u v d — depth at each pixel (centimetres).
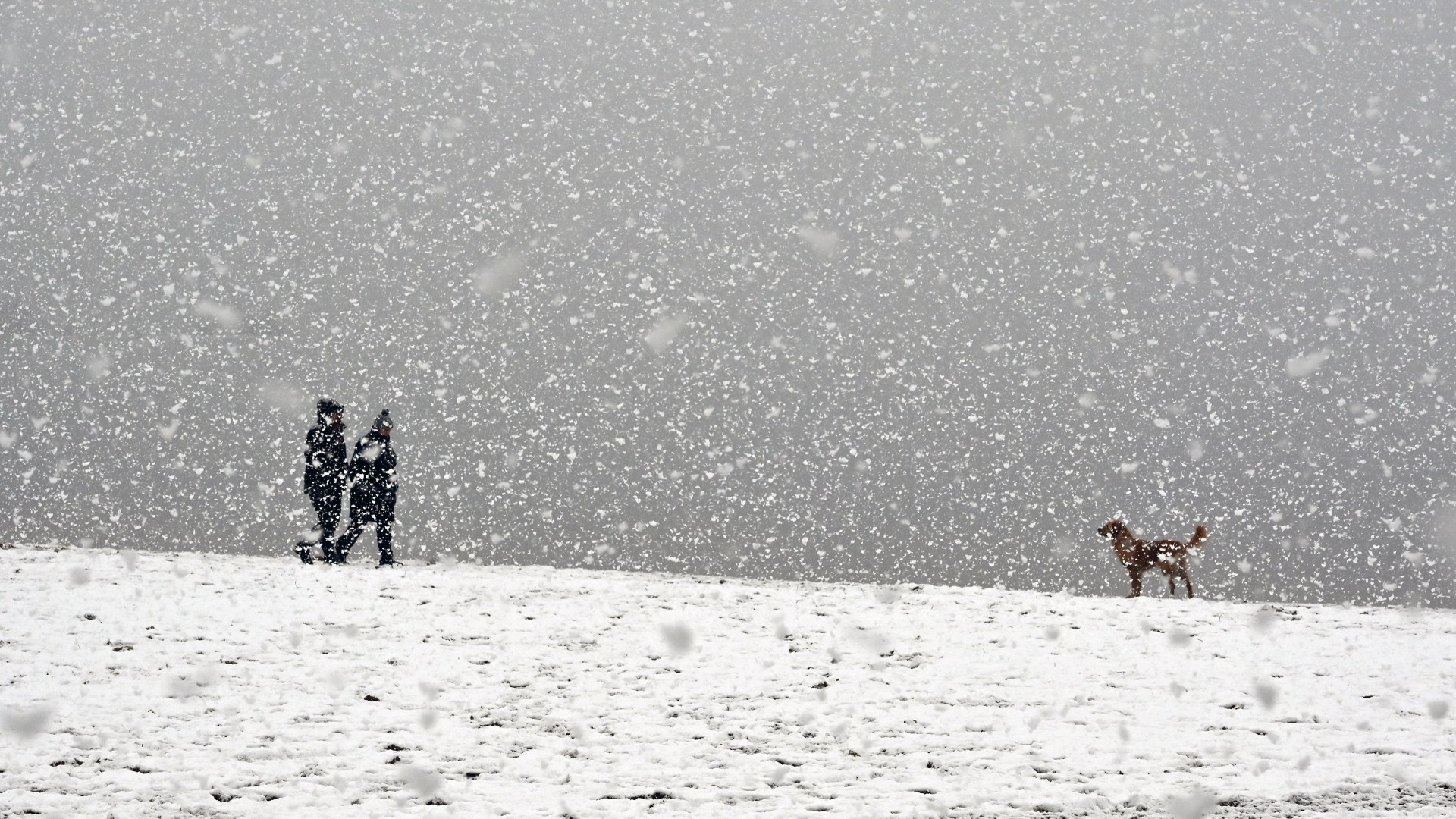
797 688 1024
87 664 1010
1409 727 902
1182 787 716
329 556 2023
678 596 1539
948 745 832
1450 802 686
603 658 1130
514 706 929
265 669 1023
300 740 797
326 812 629
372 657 1098
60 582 1448
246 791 666
